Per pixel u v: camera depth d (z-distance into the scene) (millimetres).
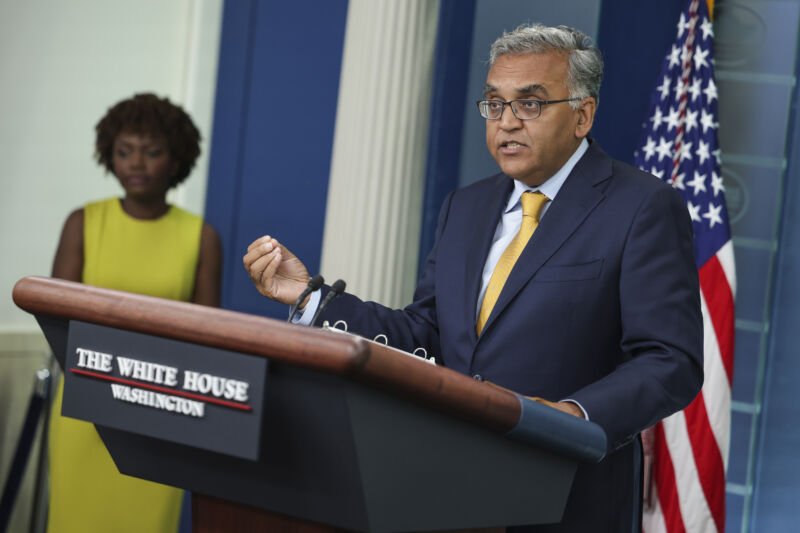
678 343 5000
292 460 3510
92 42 12195
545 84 5340
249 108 12039
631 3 10195
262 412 3215
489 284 5516
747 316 10602
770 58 10508
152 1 12594
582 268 5246
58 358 3982
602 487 5164
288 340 3154
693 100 9703
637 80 10227
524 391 5199
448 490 3686
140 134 9680
